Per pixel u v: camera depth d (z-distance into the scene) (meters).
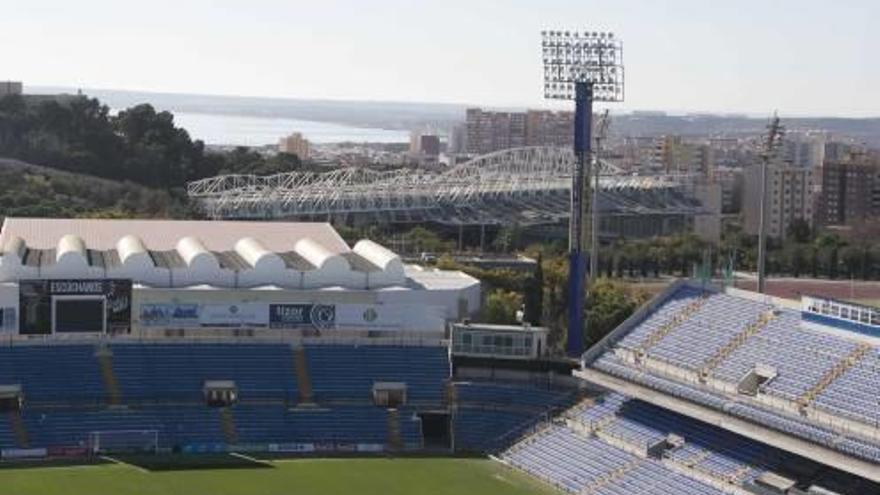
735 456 140.75
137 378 166.62
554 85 180.62
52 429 156.88
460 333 177.50
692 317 161.25
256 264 180.88
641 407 159.88
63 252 175.12
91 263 181.12
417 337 180.50
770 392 138.25
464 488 147.50
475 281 199.50
